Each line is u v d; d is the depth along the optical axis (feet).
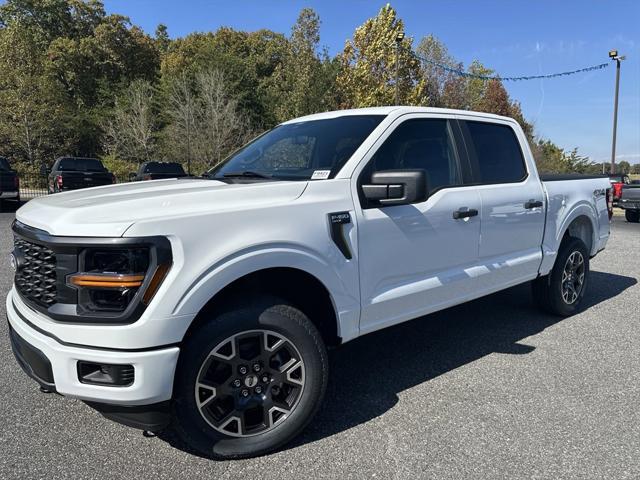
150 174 57.62
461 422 10.19
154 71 172.96
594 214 17.83
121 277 7.61
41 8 167.43
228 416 8.80
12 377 12.28
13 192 55.11
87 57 157.38
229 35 190.08
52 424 10.13
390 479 8.32
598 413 10.53
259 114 136.77
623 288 21.65
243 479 8.32
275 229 8.87
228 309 8.60
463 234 12.37
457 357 13.75
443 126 12.85
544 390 11.64
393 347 14.57
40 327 8.18
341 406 10.95
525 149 15.26
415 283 11.40
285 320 8.90
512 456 8.96
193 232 8.03
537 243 15.15
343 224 9.85
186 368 8.21
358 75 110.22
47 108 114.11
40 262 8.37
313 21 104.68
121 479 8.32
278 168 11.59
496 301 19.42
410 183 9.43
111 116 127.95
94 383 7.80
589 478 8.33
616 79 80.64
